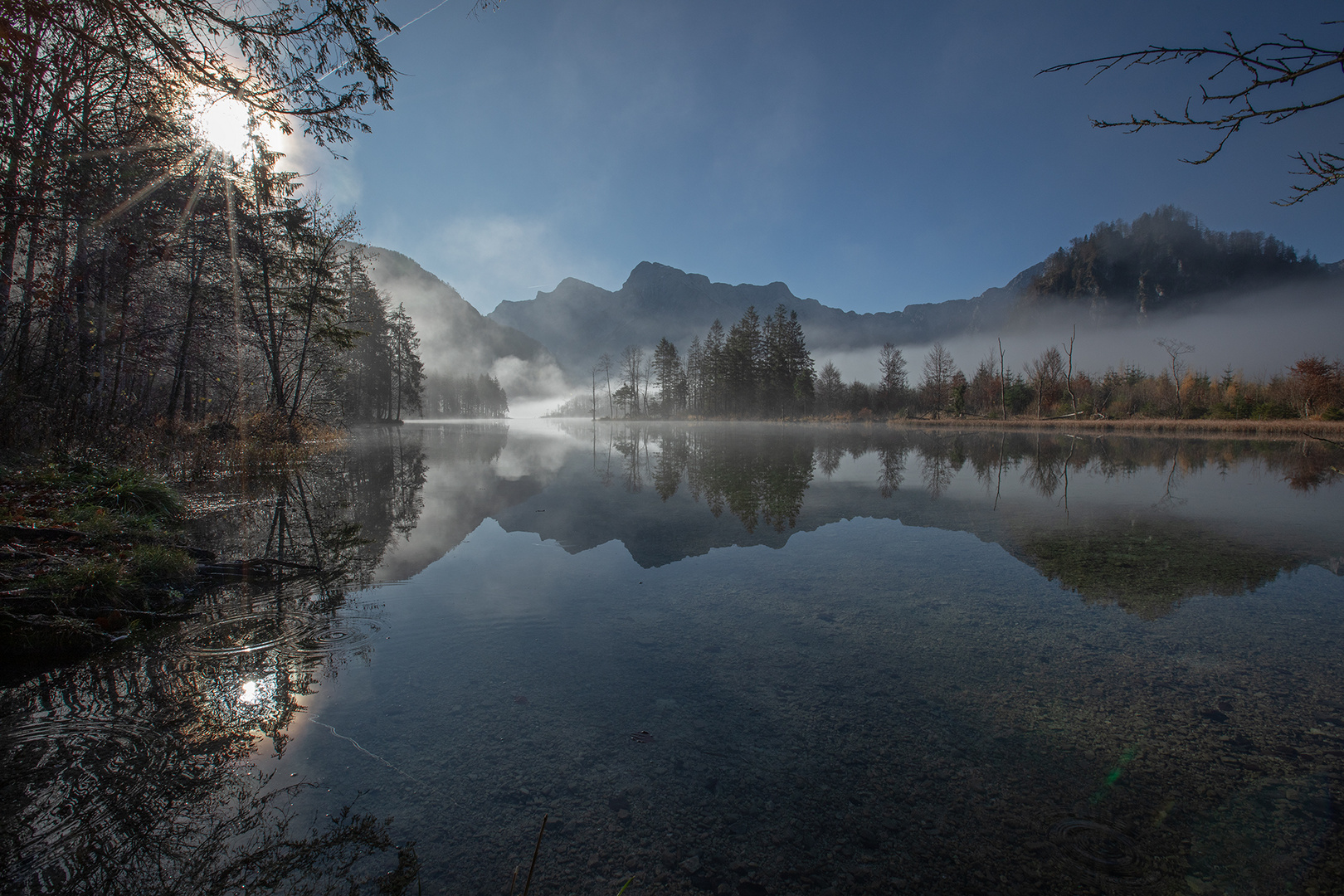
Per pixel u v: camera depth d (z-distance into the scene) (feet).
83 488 19.70
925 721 8.39
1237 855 5.69
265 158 39.68
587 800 6.58
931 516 24.49
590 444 78.13
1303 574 15.98
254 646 10.87
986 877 5.42
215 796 6.54
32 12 10.18
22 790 6.52
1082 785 6.88
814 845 5.87
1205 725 8.21
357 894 5.05
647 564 17.20
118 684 9.30
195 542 18.70
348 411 110.22
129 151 23.29
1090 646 11.10
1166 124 6.89
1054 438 82.12
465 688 9.33
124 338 31.91
